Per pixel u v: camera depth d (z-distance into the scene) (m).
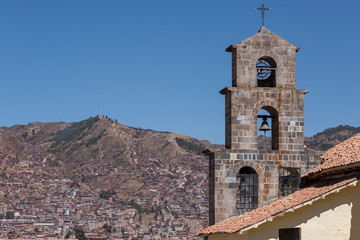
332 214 28.59
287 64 36.75
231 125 35.75
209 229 32.50
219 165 35.22
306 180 35.06
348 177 30.00
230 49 37.09
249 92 36.12
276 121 36.50
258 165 35.50
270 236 28.36
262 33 36.84
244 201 35.50
